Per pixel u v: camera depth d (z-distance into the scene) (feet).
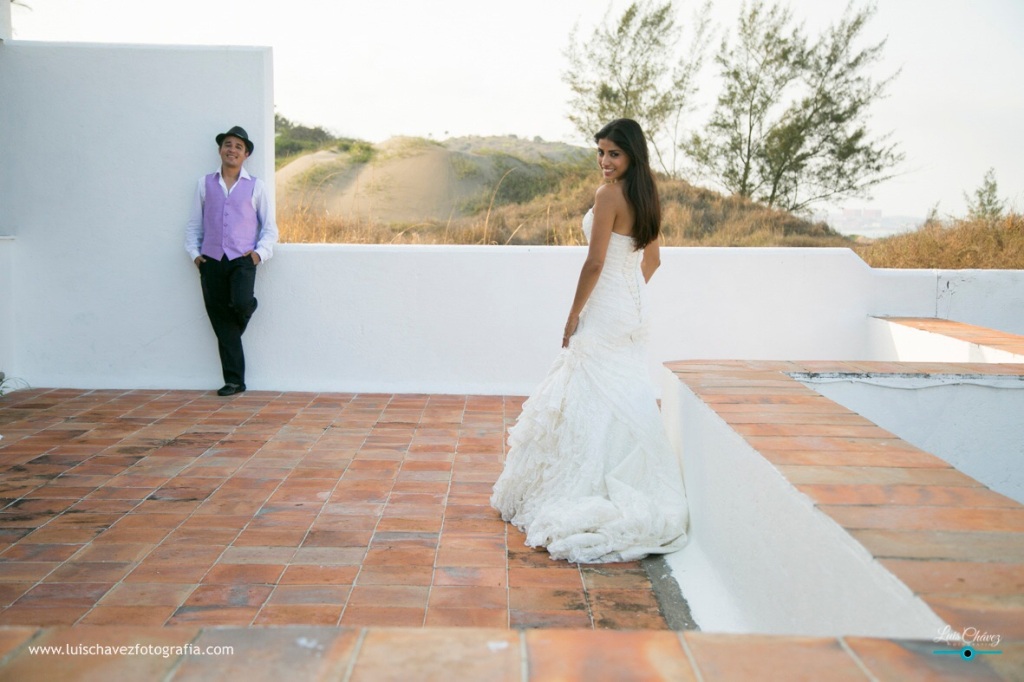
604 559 10.51
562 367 11.72
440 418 17.60
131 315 19.86
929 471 7.31
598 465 11.27
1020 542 5.66
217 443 15.56
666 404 12.66
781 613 7.16
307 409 18.20
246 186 18.79
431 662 4.13
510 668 4.08
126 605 9.10
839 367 12.36
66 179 19.48
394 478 13.70
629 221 11.36
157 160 19.39
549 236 42.65
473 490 13.19
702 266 19.61
